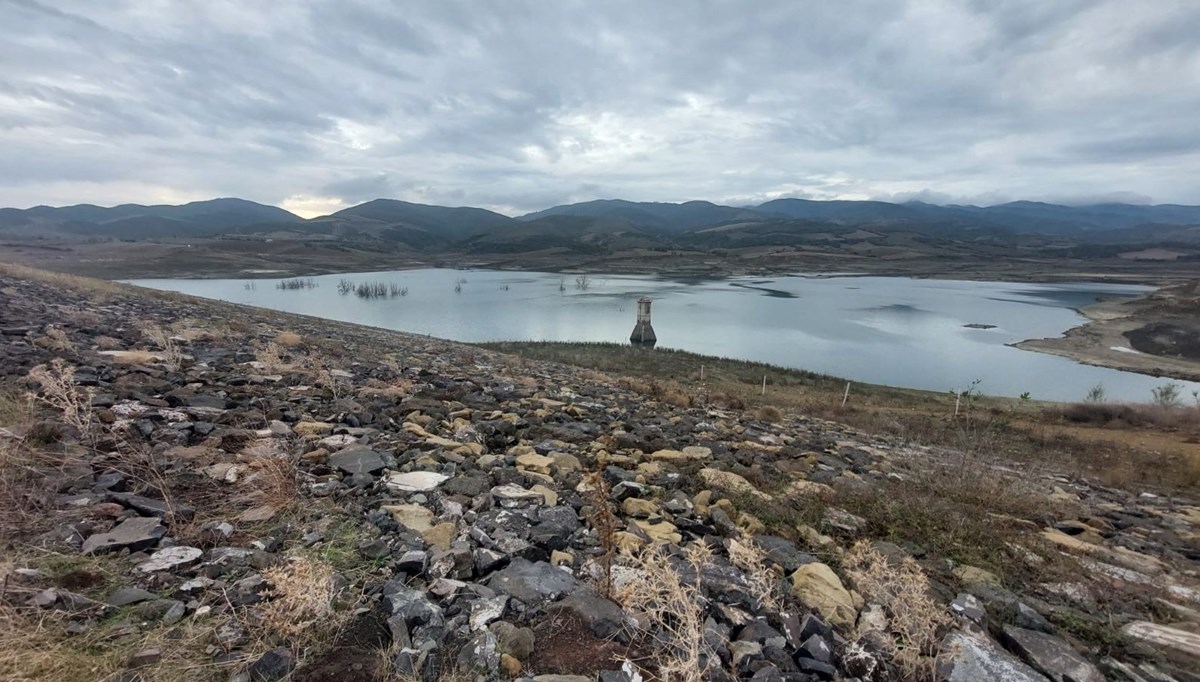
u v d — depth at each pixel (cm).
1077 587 516
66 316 1224
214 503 420
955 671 334
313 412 732
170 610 284
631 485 612
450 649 289
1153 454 1777
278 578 293
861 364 5728
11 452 407
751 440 1125
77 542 333
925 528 611
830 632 357
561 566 407
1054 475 1238
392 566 364
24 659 235
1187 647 421
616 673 283
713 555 464
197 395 699
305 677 255
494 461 643
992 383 5062
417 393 1035
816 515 618
